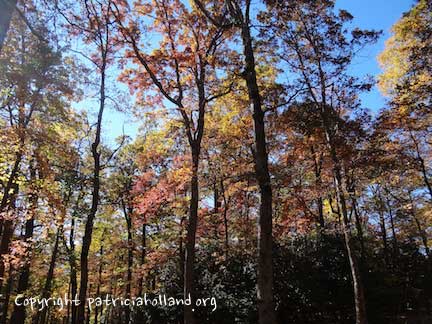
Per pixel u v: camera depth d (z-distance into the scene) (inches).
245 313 572.4
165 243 843.4
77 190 722.8
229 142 736.3
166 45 636.1
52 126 540.4
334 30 549.0
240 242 793.6
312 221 754.8
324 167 605.0
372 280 609.9
